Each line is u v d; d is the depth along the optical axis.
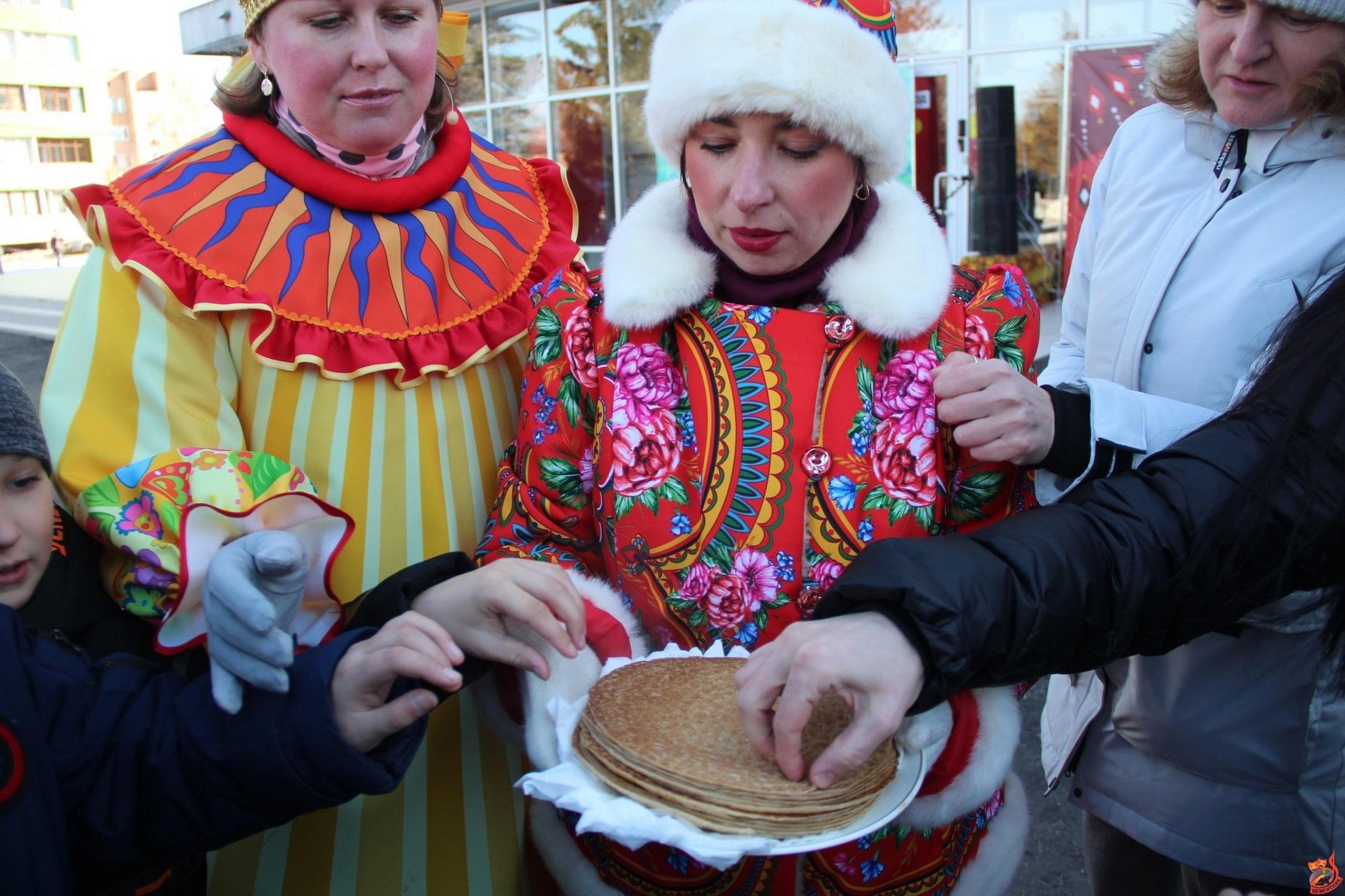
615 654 1.26
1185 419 1.27
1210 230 1.54
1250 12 1.37
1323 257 1.44
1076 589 1.03
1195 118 1.60
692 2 1.20
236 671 1.04
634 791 1.03
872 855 1.26
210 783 1.07
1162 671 1.49
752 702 1.05
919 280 1.22
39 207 50.62
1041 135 7.79
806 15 1.12
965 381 1.19
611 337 1.32
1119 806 1.60
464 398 1.45
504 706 1.31
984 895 1.36
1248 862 1.46
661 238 1.30
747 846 0.95
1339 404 1.04
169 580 1.16
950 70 8.01
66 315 1.28
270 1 1.26
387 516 1.38
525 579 1.17
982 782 1.18
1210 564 1.04
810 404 1.24
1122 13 7.28
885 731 0.99
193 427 1.26
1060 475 1.26
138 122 55.31
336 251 1.36
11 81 50.75
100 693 1.10
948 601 0.99
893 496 1.24
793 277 1.30
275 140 1.38
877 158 1.21
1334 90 1.37
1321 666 1.35
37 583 1.16
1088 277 1.87
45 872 0.99
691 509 1.26
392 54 1.30
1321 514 1.03
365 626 1.21
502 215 1.57
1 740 0.98
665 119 1.22
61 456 1.20
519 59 10.74
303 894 1.39
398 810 1.40
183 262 1.28
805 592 1.24
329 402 1.34
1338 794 1.40
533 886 1.54
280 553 1.06
